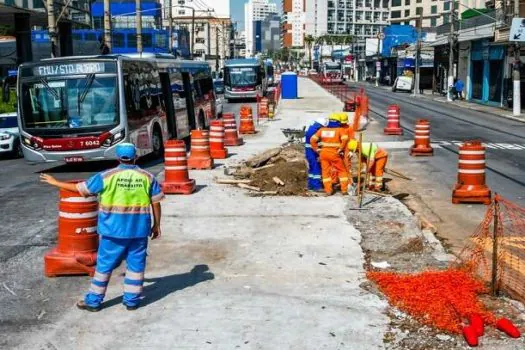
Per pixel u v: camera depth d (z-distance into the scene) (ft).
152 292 23.65
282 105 149.48
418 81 218.38
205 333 19.86
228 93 178.09
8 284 24.98
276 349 18.69
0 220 36.78
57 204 41.60
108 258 21.54
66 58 56.49
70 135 55.42
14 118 72.59
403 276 24.49
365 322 20.61
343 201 39.75
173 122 73.00
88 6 160.15
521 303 22.21
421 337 19.43
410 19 508.53
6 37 185.26
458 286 22.77
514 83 120.88
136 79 60.08
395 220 34.35
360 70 425.69
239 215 36.42
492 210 32.40
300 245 29.99
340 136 41.22
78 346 19.07
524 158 63.05
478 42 165.78
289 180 45.03
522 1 137.08
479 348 18.65
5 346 19.12
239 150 69.10
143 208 21.40
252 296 23.09
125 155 21.22
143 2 290.97
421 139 65.46
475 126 100.48
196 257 28.27
